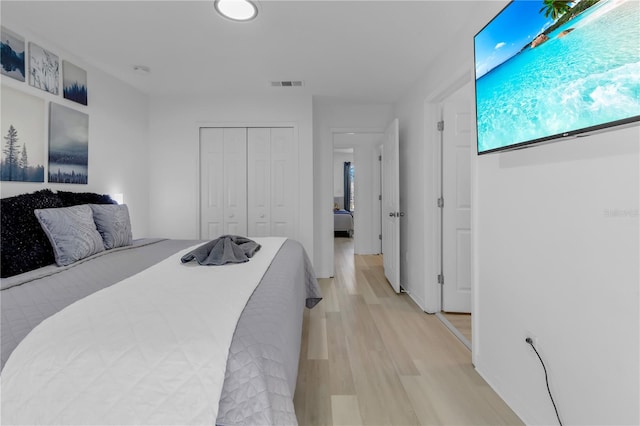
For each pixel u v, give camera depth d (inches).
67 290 52.9
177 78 124.0
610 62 35.2
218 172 148.1
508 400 63.3
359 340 92.7
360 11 79.2
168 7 77.1
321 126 163.8
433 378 73.1
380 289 145.6
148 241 108.0
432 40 93.0
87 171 107.2
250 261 71.8
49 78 91.9
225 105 146.0
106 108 116.9
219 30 88.0
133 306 42.3
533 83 47.2
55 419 32.4
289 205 148.7
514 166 61.0
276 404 35.7
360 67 113.9
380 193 231.5
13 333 38.4
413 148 130.6
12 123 80.7
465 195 114.0
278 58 106.3
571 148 46.7
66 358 34.3
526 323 57.7
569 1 40.1
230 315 41.2
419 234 123.1
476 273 76.2
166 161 145.8
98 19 81.8
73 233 74.9
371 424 58.2
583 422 45.1
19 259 66.4
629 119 33.4
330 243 166.6
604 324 41.4
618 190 39.4
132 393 33.0
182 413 32.5
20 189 82.5
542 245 53.2
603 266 41.6
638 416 37.2
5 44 78.8
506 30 53.0
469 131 113.5
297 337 63.3
